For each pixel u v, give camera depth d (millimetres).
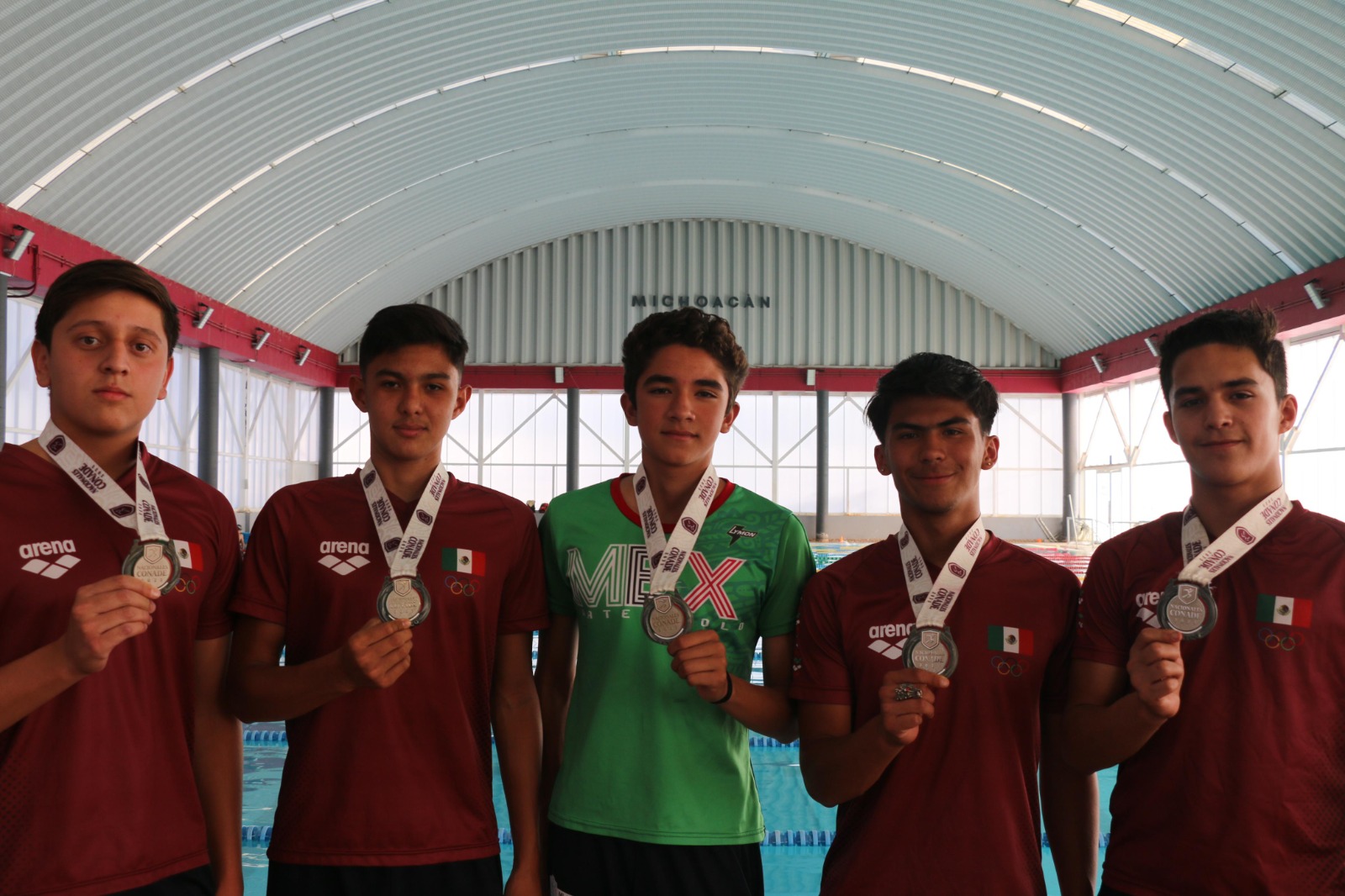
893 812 1892
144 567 1757
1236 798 1742
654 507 2139
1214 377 1849
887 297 21609
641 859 1977
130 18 9133
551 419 22281
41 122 9617
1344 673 1751
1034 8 10781
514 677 2186
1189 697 1814
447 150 15352
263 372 19938
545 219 20109
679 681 2041
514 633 2191
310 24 10703
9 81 8883
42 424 13234
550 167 17516
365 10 10758
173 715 1851
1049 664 2027
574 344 21453
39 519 1752
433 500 2117
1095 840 2053
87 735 1705
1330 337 14508
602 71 13773
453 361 2121
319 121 12625
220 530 1997
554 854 2074
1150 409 19500
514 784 2127
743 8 11492
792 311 21562
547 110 14984
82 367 1759
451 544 2080
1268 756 1738
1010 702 1927
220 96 11164
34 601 1702
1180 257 15547
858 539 22281
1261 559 1832
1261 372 1838
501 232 20016
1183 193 14000
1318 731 1742
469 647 2078
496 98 14109
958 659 1940
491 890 2004
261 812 4723
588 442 22234
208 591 1989
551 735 2246
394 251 18672
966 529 2047
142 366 1807
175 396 16500
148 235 13031
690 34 12133
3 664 1686
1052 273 18781
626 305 21406
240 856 2021
